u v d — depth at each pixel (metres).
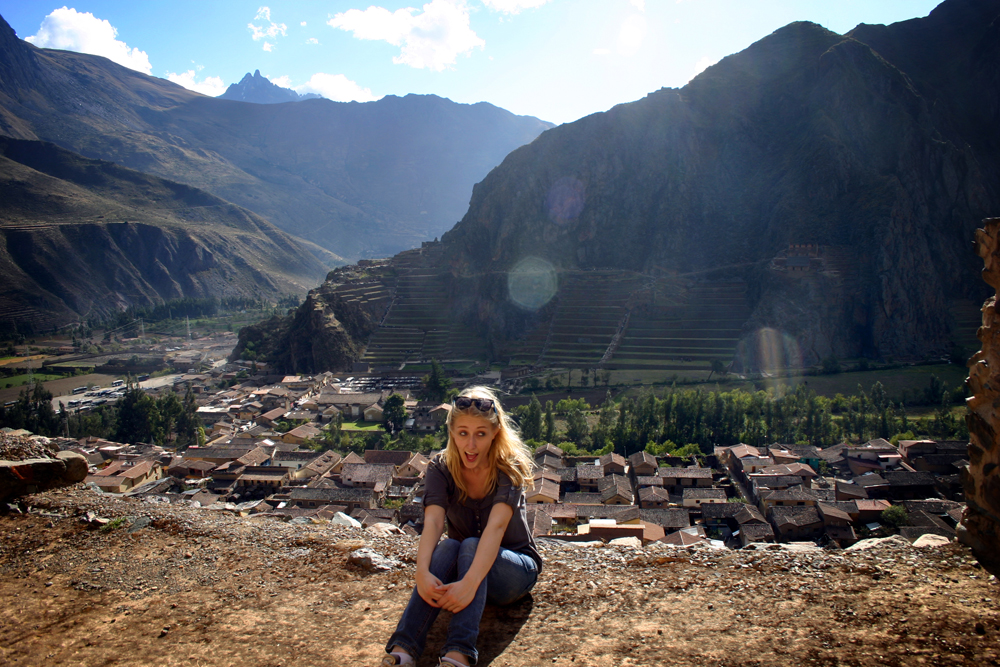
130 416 104.44
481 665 5.73
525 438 88.06
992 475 7.10
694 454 76.25
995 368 7.12
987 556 7.11
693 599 6.93
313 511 57.16
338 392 137.12
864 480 62.03
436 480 6.80
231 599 7.33
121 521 9.76
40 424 105.81
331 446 93.88
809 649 5.73
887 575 7.16
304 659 5.92
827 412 86.69
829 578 7.21
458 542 6.61
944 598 6.50
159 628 6.69
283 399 130.38
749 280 177.88
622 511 50.16
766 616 6.43
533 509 50.34
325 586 7.61
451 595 5.77
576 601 6.97
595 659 5.73
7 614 7.12
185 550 8.81
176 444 106.12
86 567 8.30
